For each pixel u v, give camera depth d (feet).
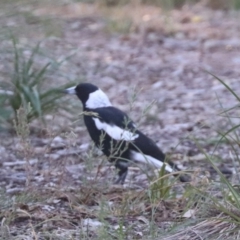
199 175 32.37
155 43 75.92
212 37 78.43
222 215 25.23
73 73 49.39
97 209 27.55
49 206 28.14
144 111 29.73
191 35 79.77
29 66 42.88
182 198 27.94
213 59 67.87
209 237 24.04
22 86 41.91
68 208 27.91
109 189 30.07
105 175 32.99
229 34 79.92
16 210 26.89
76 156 37.04
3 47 43.32
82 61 61.11
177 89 57.11
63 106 43.78
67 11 80.84
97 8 91.35
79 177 32.68
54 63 43.50
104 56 69.00
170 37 79.00
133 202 27.84
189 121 46.91
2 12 44.86
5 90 41.98
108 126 31.99
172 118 47.88
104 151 32.40
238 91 55.26
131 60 67.67
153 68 64.54
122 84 58.90
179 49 73.20
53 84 44.78
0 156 37.63
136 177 33.60
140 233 25.26
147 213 27.25
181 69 63.98
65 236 24.98
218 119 46.83
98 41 75.82
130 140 29.35
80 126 43.39
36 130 42.19
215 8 97.66
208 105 51.39
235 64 65.41
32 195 28.50
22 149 31.78
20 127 28.89
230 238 23.70
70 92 33.81
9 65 43.60
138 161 31.78
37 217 26.84
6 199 28.02
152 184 27.63
